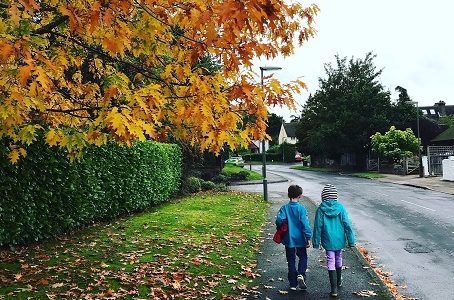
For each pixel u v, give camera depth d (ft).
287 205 22.79
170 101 15.65
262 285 23.06
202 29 14.85
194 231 36.99
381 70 162.81
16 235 27.86
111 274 23.24
